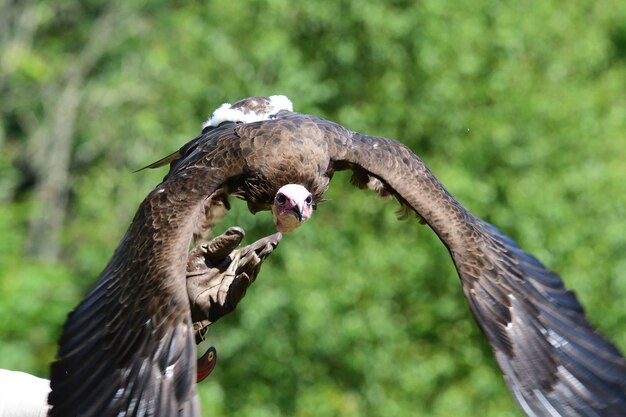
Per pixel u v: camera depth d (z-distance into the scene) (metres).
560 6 20.28
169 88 18.52
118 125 24.41
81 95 25.22
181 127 18.31
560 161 18.92
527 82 18.86
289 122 7.74
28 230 24.53
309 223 17.94
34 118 25.62
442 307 18.78
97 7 25.75
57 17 26.09
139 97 23.91
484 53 18.84
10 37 25.70
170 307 6.47
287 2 18.55
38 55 25.75
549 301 6.94
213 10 18.47
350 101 19.14
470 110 18.78
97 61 25.56
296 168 7.57
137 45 24.86
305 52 18.95
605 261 18.77
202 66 18.38
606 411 6.54
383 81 18.67
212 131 7.91
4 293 16.06
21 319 16.00
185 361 6.34
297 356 18.27
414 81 18.73
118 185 20.08
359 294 18.19
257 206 7.70
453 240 7.07
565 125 18.97
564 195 18.81
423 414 18.64
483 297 6.86
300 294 17.59
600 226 18.81
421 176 7.49
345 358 18.20
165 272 6.57
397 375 18.59
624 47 23.05
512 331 6.77
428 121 18.73
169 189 7.05
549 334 6.79
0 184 19.70
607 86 20.30
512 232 18.41
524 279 6.99
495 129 18.50
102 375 6.43
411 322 19.00
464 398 18.72
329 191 18.41
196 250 7.35
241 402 18.53
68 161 25.25
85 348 6.54
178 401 6.25
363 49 18.83
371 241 18.16
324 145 7.68
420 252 18.34
